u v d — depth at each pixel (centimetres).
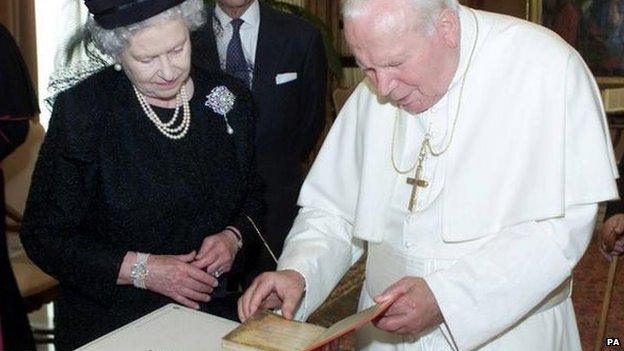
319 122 342
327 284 189
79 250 186
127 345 156
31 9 462
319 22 490
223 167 197
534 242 163
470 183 170
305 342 140
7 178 350
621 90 519
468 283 159
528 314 173
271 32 322
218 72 207
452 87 174
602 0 725
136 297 192
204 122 195
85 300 195
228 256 198
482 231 167
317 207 204
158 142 188
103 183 185
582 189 167
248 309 170
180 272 186
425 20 154
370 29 152
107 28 167
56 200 185
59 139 183
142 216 187
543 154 167
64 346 197
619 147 676
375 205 186
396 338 187
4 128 252
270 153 320
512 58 173
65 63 238
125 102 186
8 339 265
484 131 171
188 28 177
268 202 319
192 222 195
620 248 252
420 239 177
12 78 251
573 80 170
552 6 752
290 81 323
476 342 160
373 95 193
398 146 186
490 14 183
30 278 333
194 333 162
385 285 186
